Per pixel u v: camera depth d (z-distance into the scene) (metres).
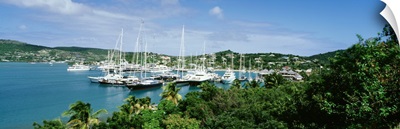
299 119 19.86
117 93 96.00
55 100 81.88
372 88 11.02
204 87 48.28
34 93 94.88
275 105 29.00
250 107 31.83
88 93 95.50
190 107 40.50
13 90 101.31
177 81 113.56
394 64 10.91
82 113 36.41
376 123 11.80
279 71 176.62
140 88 96.88
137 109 50.03
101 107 73.25
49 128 31.91
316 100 16.80
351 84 13.93
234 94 42.41
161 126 36.16
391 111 10.93
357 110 12.35
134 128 35.69
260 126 25.48
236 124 27.02
